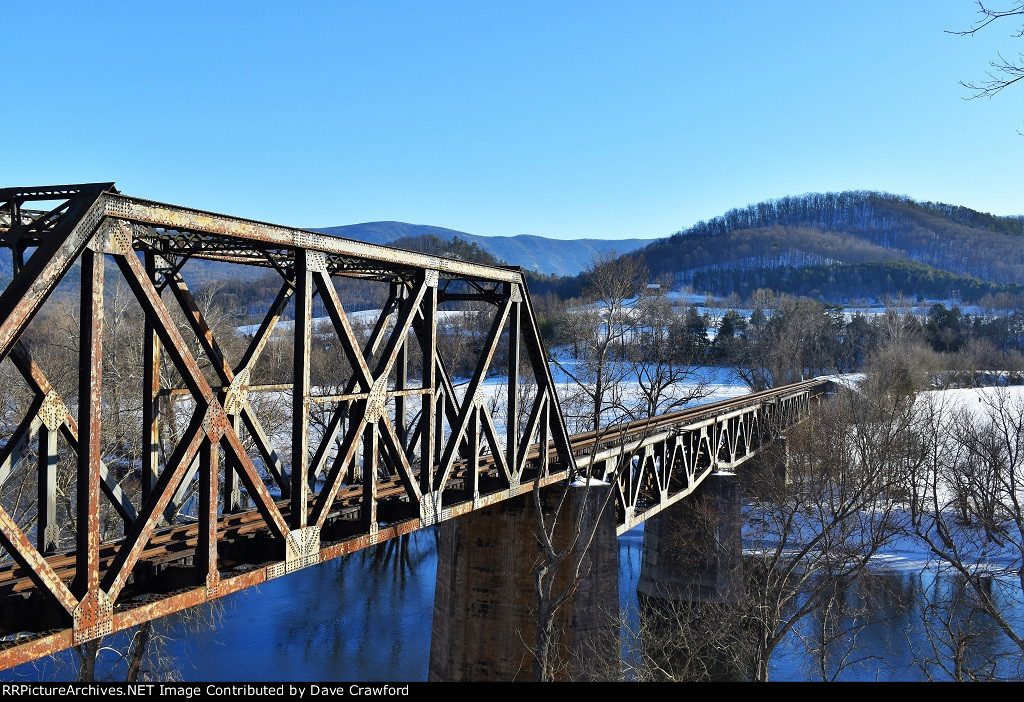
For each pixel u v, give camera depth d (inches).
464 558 826.8
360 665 1052.5
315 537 412.2
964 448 1653.5
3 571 328.2
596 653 783.1
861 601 1275.8
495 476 643.5
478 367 594.9
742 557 1362.0
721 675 1025.5
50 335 1382.9
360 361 438.6
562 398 1966.0
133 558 303.3
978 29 311.9
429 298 522.9
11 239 300.8
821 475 1261.1
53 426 360.5
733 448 1536.7
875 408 1574.8
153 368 440.5
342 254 419.8
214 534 343.0
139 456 1087.0
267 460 450.0
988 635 1100.5
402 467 490.0
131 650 874.1
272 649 1102.4
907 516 1563.7
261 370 1438.2
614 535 815.1
